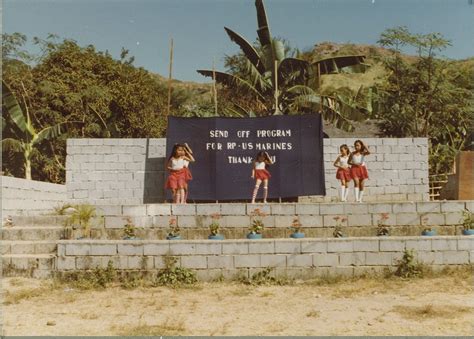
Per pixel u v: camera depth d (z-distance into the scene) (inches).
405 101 1196.5
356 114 1019.3
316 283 456.4
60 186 741.9
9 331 323.0
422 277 466.0
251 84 1079.0
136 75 1298.0
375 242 474.6
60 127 1086.4
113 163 765.9
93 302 402.3
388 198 773.9
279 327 331.6
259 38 1074.7
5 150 955.3
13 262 476.1
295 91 1041.5
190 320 350.0
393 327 329.4
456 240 479.5
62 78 1132.5
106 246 466.6
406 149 781.9
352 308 378.3
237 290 436.1
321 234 532.1
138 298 413.1
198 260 467.2
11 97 924.6
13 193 605.3
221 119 743.1
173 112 1358.3
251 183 737.0
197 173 735.1
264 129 744.3
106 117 1200.2
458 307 375.6
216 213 533.3
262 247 470.0
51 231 525.7
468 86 1248.2
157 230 528.1
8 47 1077.8
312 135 746.2
